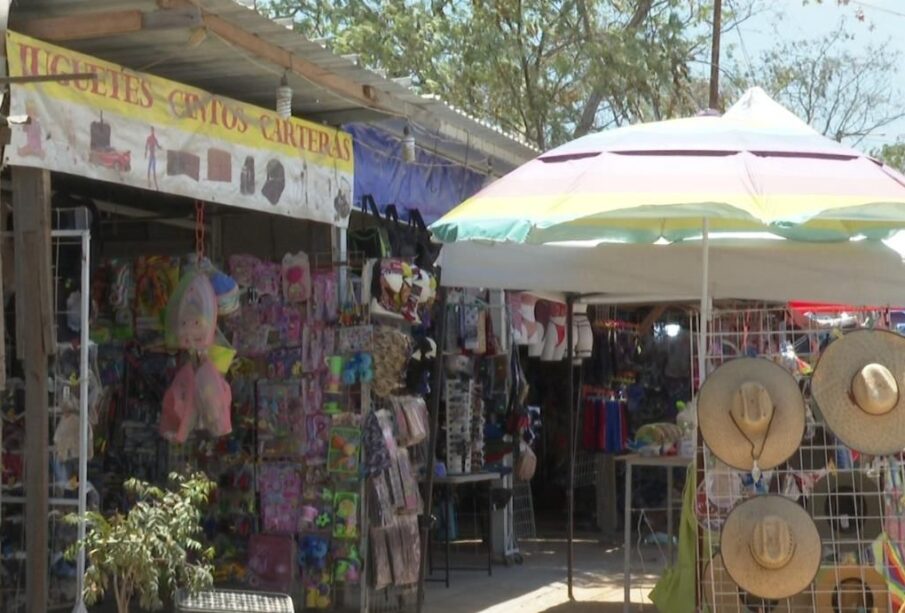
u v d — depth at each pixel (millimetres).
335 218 8125
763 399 6828
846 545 7129
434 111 8617
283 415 8602
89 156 5996
